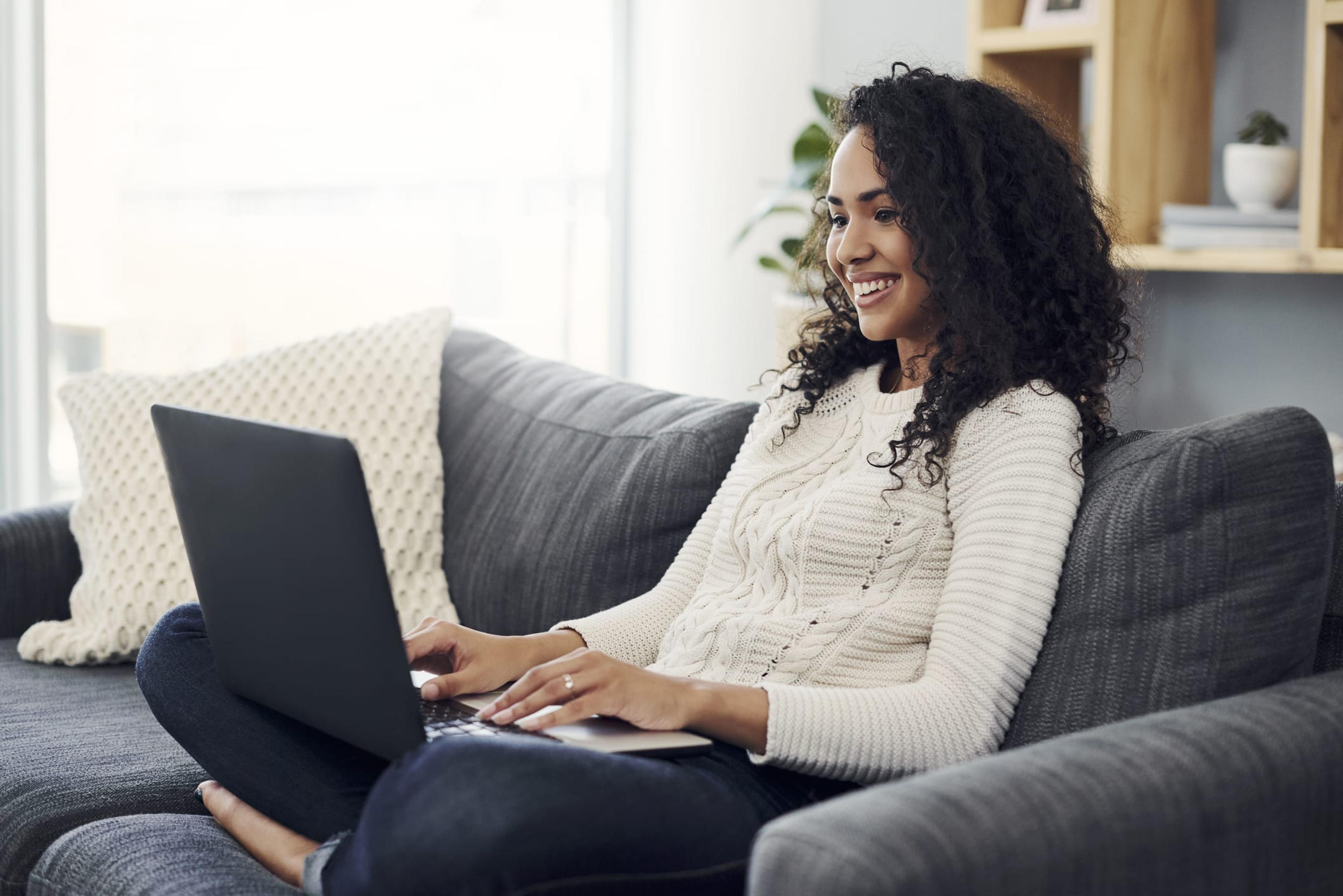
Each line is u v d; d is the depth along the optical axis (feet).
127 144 10.39
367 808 3.55
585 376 6.95
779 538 4.54
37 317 9.95
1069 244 4.65
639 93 12.82
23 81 9.82
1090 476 4.25
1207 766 3.23
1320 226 7.91
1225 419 4.14
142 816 4.62
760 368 12.62
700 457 5.70
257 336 11.19
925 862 2.76
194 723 4.57
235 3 10.91
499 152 12.40
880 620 4.29
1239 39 9.20
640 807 3.55
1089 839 2.98
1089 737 3.35
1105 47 8.59
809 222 12.59
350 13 11.51
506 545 6.29
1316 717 3.50
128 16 10.34
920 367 4.85
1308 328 9.08
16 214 9.93
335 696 3.86
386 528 6.74
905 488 4.40
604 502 5.87
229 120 10.93
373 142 11.71
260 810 4.41
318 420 6.93
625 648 4.94
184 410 4.06
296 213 11.32
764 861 2.89
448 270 12.20
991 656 3.99
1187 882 3.15
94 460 6.88
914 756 3.92
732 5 12.14
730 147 12.27
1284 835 3.33
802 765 3.92
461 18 12.12
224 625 4.29
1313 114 7.86
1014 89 4.96
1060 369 4.48
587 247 12.92
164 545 6.63
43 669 6.49
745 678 4.41
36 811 4.78
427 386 7.11
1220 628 3.84
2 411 10.00
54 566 7.11
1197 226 8.46
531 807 3.35
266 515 3.80
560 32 12.62
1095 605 4.00
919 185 4.56
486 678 4.60
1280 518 3.92
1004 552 4.08
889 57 11.73
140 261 10.52
